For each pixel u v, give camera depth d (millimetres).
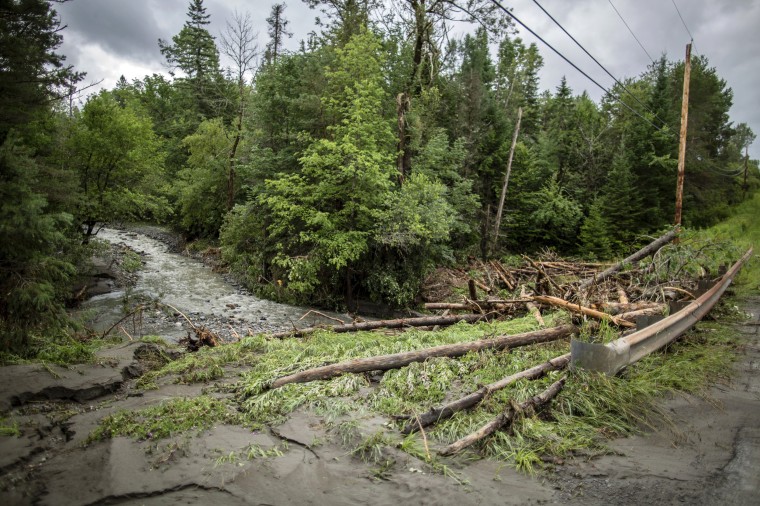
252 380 5148
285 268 19109
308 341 7836
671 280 11109
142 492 2951
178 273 21969
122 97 43656
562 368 5223
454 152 25641
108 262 21109
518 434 3736
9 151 6359
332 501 2914
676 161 29219
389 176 19562
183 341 8789
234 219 22438
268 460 3404
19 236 6176
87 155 19375
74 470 3203
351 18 24594
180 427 3871
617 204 28094
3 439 3609
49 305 6398
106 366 5574
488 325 8648
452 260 22391
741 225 30422
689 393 4793
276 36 38531
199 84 40281
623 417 4121
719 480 3125
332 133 20828
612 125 40438
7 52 10734
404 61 25266
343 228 18141
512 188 30078
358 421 4102
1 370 4840
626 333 6512
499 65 44594
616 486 3076
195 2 41719
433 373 5297
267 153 22734
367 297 18812
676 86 38688
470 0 23859
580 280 14047
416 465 3373
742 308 10109
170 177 36781
